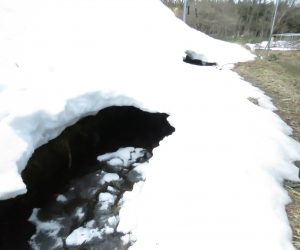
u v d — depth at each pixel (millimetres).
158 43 5926
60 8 4793
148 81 4254
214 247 2139
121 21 5816
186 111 3803
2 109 2674
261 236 2221
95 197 3256
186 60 6570
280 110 4629
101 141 4055
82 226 2900
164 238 2301
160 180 2828
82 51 4203
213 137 3334
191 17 13180
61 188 3352
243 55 7871
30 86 3096
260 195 2584
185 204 2514
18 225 2863
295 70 6672
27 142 2656
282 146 3424
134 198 3033
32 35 3871
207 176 2758
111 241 2691
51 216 3016
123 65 4395
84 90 3365
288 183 2910
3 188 2234
